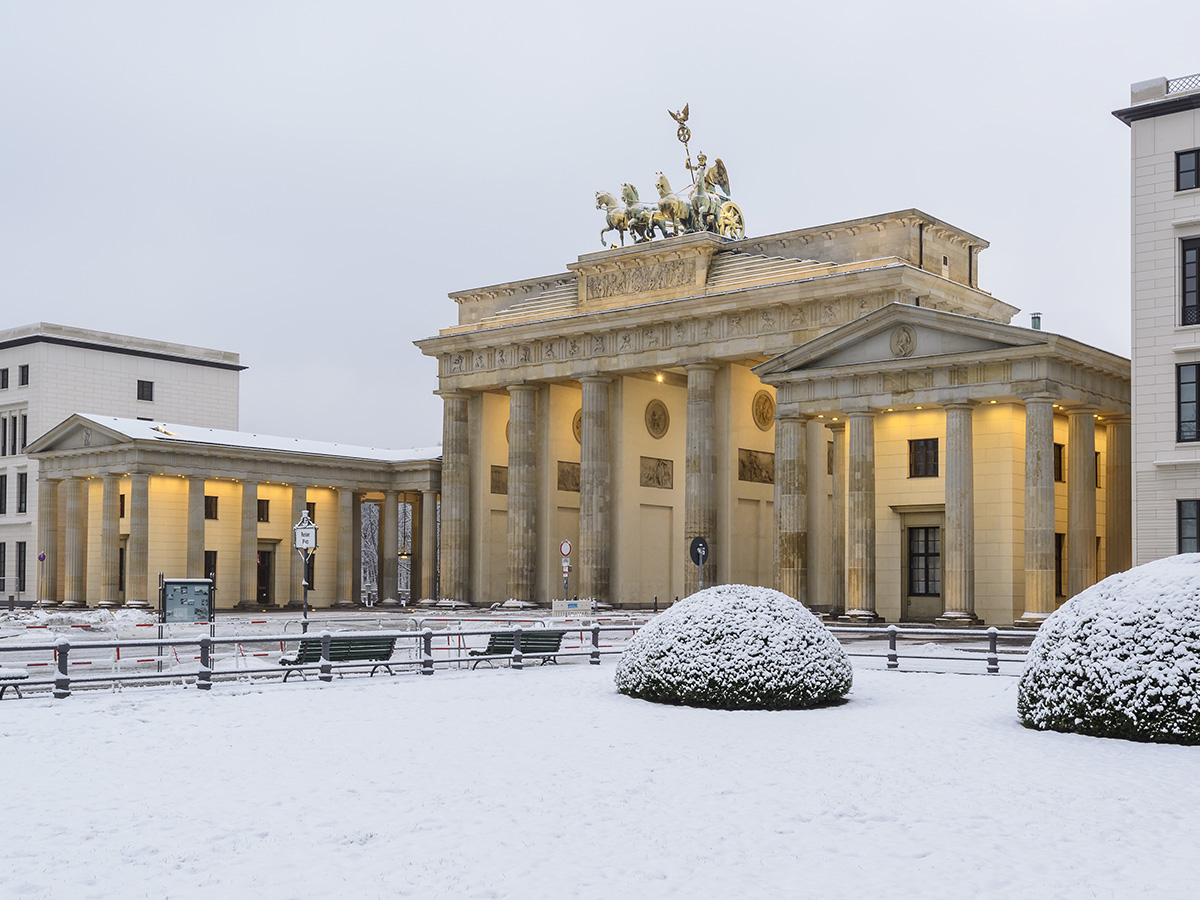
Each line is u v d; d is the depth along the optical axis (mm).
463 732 26156
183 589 62906
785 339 79625
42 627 68625
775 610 31047
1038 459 59125
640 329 86938
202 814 18578
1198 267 53094
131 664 44125
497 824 17984
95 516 102688
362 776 21391
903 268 73812
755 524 87500
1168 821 18188
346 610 100812
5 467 119312
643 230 91000
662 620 31953
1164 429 53312
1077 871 15633
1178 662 24641
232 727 26703
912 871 15633
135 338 126188
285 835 17344
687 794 19984
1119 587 26312
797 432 69062
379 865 15867
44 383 118625
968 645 53000
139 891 14742
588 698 32031
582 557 88562
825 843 17000
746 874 15516
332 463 105625
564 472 95812
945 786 20531
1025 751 23734
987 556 62062
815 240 82000
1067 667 26047
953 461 61062
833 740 25156
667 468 94188
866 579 63938
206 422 132750
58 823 17969
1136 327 54250
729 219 91250
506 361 94938
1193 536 52438
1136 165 54719
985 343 60281
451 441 98688
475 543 99312
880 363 63188
